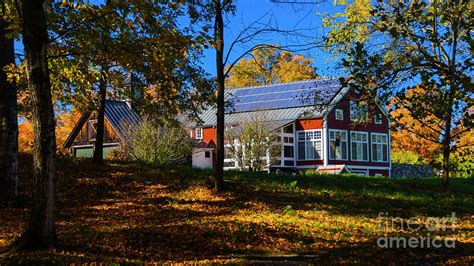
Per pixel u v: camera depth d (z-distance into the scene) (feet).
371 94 29.86
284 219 40.93
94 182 52.42
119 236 31.55
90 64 42.80
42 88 25.48
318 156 146.30
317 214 44.34
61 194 46.83
